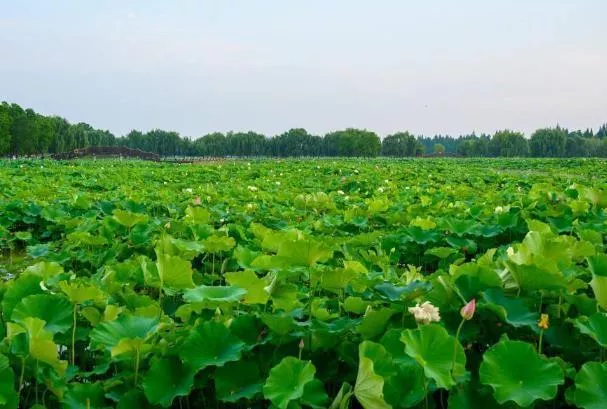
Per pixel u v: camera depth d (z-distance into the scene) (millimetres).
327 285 3670
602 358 3039
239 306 3818
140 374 3043
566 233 7531
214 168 30641
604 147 126000
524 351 2629
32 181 18719
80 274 6004
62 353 3697
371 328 3133
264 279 3584
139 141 129875
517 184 19562
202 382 2934
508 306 3160
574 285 3582
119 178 21125
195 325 3107
